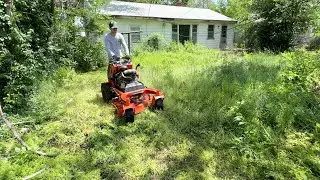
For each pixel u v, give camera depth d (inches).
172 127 183.8
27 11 324.2
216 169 140.5
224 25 869.2
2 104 216.7
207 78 279.9
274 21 614.2
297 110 187.8
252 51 630.5
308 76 235.0
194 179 132.8
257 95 210.5
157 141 165.9
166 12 758.5
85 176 134.3
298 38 650.8
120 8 700.0
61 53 373.4
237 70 313.4
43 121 201.9
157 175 136.7
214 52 592.4
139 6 782.5
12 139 171.3
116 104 201.0
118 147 161.3
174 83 272.7
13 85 219.0
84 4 439.2
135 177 135.3
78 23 424.2
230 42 903.7
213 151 155.9
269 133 163.2
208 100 223.1
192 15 785.6
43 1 347.3
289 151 153.5
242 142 157.8
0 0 245.4
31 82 240.2
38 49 304.2
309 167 139.2
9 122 182.9
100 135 175.2
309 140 164.7
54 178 132.8
